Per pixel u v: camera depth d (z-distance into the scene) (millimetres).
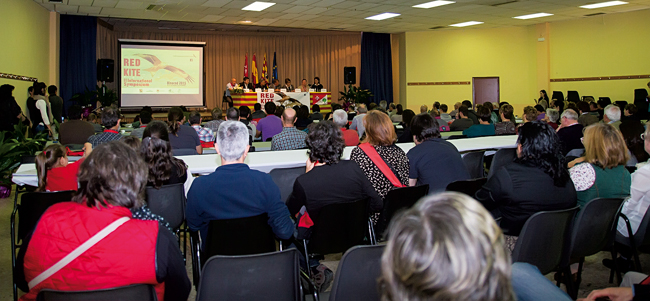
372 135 2568
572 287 2189
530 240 1860
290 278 1563
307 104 12914
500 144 3674
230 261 1458
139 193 1342
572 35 11727
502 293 578
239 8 9742
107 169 1258
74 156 3389
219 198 1816
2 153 5066
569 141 4191
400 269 578
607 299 1454
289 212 2102
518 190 1947
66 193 2283
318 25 12242
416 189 2428
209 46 14375
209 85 14422
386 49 14344
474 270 544
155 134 2611
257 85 13289
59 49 10234
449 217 575
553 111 5430
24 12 8195
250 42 14820
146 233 1263
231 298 1506
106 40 12562
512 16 11023
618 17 10742
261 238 1851
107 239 1229
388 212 2379
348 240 2201
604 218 2146
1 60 7098
